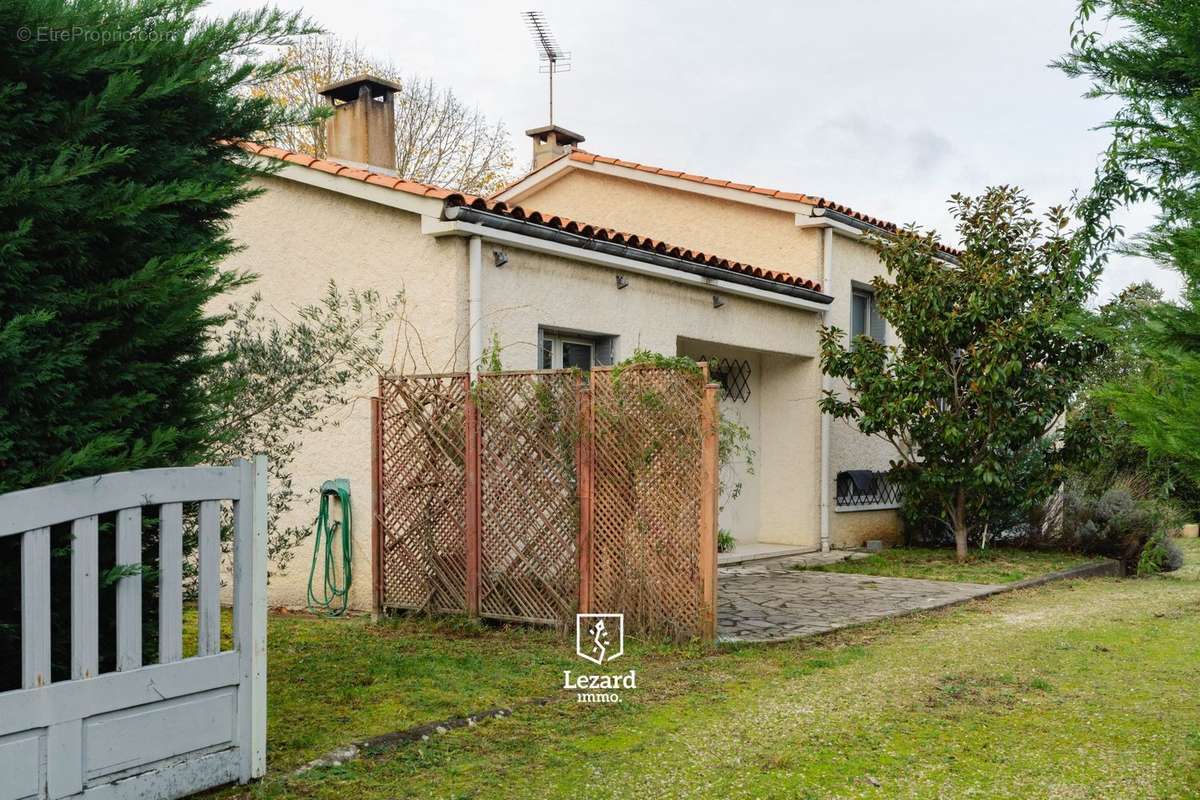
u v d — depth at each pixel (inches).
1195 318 140.8
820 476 579.5
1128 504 573.3
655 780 196.1
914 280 539.8
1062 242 509.7
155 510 198.4
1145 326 145.6
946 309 531.2
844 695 261.7
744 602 404.5
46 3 171.3
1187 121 154.5
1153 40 160.6
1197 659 307.7
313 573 399.5
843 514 603.5
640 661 298.2
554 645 319.0
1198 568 577.3
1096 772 202.7
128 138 190.9
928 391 525.0
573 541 334.0
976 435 523.2
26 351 166.1
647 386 323.6
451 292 375.2
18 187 164.1
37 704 152.6
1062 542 592.1
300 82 1007.6
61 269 179.5
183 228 203.3
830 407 551.2
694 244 618.5
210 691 180.9
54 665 183.5
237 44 205.8
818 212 562.6
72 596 159.9
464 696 255.1
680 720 238.1
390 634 338.3
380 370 389.7
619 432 327.6
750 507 592.1
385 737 215.9
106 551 189.5
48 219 171.3
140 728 168.1
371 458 371.6
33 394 170.1
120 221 177.9
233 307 339.6
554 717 238.4
